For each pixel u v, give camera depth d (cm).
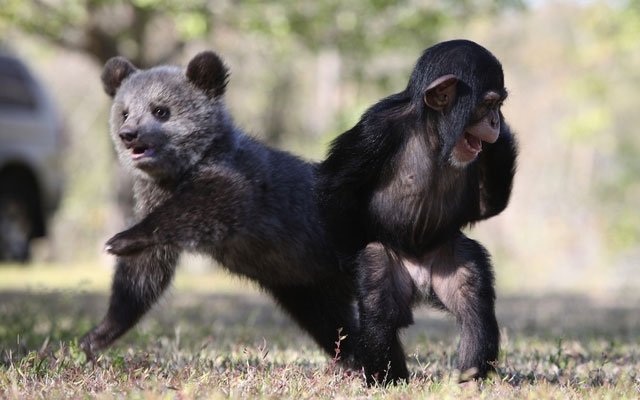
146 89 1097
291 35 2747
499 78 847
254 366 918
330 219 902
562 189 5806
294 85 4931
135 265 1055
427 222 893
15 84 2578
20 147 2566
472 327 864
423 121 869
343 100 4222
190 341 1201
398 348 874
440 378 905
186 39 2625
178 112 1084
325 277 1067
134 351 1052
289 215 1058
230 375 856
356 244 905
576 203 5572
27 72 2628
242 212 1021
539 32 6075
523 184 5888
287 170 1083
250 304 1992
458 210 895
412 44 2802
